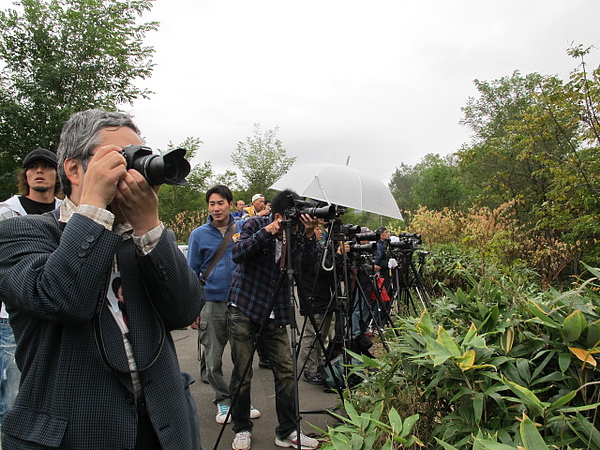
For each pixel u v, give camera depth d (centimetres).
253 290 299
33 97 1161
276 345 302
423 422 196
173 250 119
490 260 663
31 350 109
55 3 1216
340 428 165
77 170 117
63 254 97
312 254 361
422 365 188
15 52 1213
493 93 1803
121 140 117
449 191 2630
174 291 120
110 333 110
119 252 119
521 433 116
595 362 147
